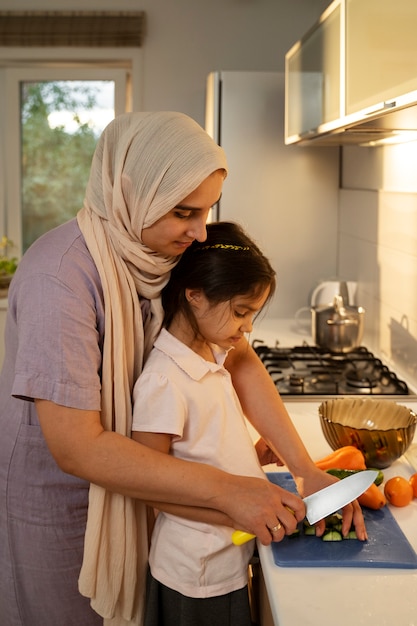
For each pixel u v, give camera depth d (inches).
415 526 49.3
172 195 44.8
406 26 53.2
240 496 44.8
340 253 126.8
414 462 60.3
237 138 124.6
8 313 50.1
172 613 49.6
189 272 49.1
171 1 147.9
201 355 52.1
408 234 90.0
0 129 155.7
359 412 64.4
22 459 50.9
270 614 50.2
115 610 52.1
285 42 148.7
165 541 49.6
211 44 148.7
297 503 45.6
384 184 100.0
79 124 156.0
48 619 53.1
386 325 99.8
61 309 45.3
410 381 88.9
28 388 44.6
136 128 46.2
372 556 44.3
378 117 63.8
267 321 125.7
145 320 52.0
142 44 148.6
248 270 48.2
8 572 52.7
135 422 48.6
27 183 157.8
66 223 50.2
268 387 57.1
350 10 70.7
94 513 49.2
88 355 45.8
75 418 44.9
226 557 48.6
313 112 89.0
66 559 52.0
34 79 152.7
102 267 47.5
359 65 67.4
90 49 148.8
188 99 150.0
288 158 125.6
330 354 99.3
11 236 157.8
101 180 48.6
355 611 39.0
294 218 127.0
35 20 146.8
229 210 126.3
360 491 45.8
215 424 50.3
